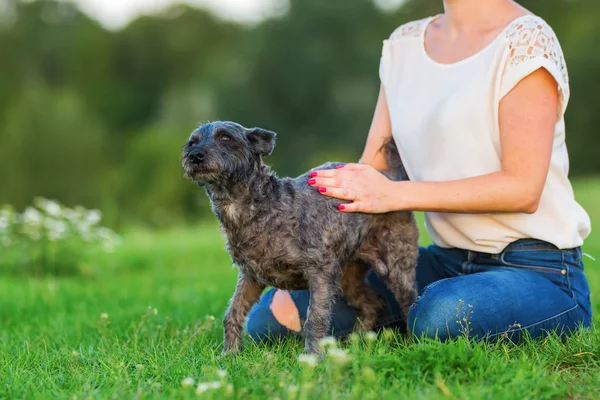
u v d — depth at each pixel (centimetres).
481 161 514
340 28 5300
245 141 539
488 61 512
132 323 663
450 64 540
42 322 729
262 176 535
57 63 6406
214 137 533
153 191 4231
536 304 492
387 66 591
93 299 862
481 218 522
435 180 535
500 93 500
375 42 5312
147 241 1557
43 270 1127
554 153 519
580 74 4572
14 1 6675
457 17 548
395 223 580
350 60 5269
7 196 4362
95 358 529
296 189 544
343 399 389
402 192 496
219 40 7175
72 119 4594
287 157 5203
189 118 5475
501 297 486
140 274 1136
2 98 5528
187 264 1223
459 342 450
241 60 5538
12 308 814
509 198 485
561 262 513
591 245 1164
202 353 521
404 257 583
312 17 5288
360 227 566
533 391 404
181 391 412
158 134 4731
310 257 528
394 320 606
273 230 524
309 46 5269
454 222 537
